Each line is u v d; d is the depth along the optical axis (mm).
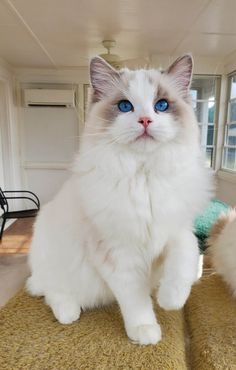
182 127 745
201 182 775
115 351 676
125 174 702
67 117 3859
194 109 836
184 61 817
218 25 2320
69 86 3824
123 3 1951
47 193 4035
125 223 678
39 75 3777
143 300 738
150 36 2553
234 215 1075
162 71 836
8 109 3627
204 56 3223
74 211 774
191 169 752
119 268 719
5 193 3621
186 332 791
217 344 689
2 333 747
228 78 3451
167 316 819
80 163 765
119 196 689
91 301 855
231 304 853
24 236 2920
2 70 3383
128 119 711
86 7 2012
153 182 706
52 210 874
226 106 3521
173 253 711
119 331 752
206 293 910
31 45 2807
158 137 692
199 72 3414
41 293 930
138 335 698
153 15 2137
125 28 2387
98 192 704
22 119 3863
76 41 2684
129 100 755
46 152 3953
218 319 782
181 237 738
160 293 707
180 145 727
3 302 1127
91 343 705
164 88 778
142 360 646
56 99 3711
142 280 747
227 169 3479
